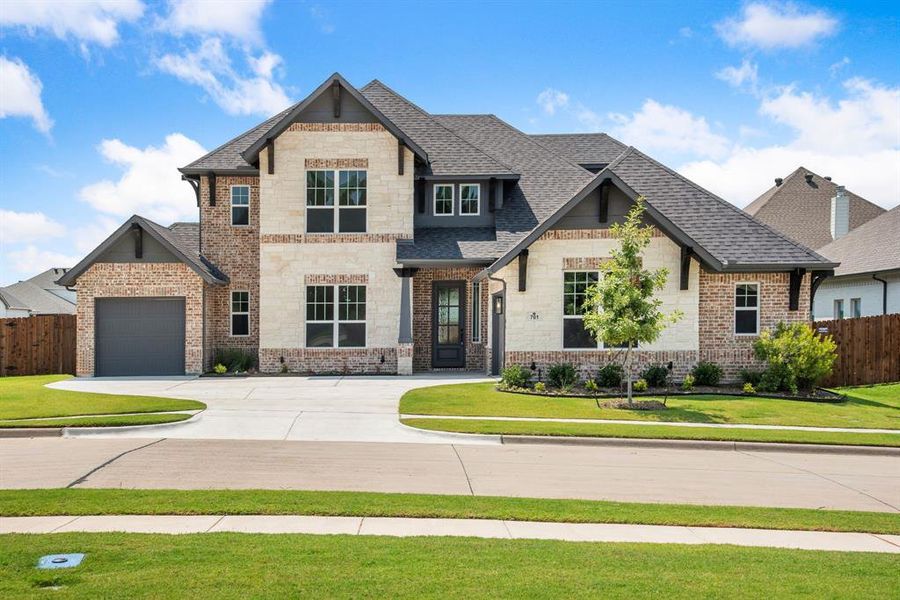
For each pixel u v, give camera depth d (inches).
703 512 311.7
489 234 866.1
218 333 885.2
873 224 1183.6
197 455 417.1
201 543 249.1
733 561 241.3
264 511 296.5
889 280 999.6
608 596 202.8
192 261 812.6
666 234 715.4
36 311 1590.8
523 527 285.3
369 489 344.2
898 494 357.1
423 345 882.1
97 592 197.5
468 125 1074.7
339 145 848.9
